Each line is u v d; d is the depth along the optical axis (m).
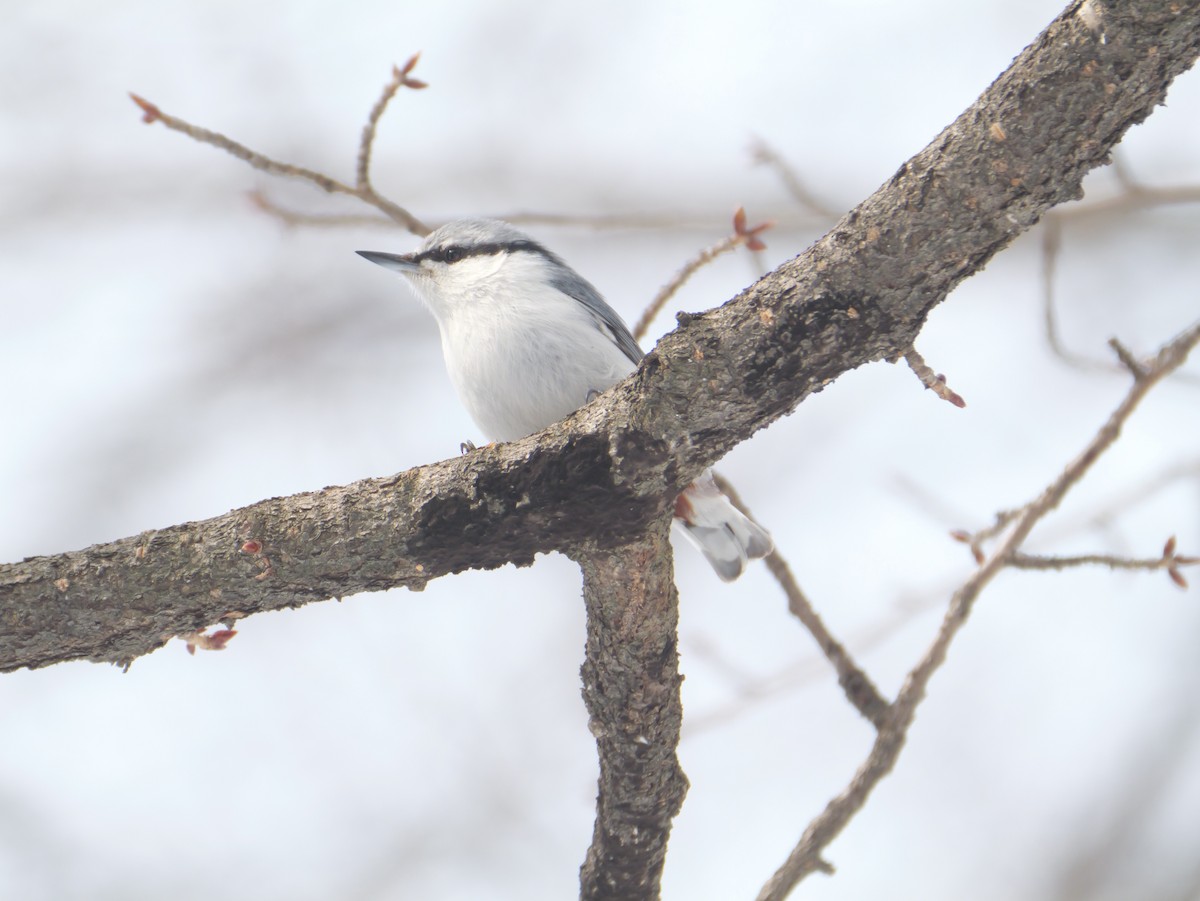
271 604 5.96
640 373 5.29
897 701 7.51
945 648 7.54
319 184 8.56
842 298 4.87
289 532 5.72
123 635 5.92
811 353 5.01
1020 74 4.35
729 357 5.07
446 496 5.59
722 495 8.16
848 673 7.65
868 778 7.36
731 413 5.21
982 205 4.52
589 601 5.86
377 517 5.66
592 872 6.73
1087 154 4.38
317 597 5.96
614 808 6.43
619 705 6.05
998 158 4.42
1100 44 4.13
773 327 4.98
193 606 5.84
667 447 5.32
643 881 6.68
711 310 5.18
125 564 5.77
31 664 6.04
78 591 5.77
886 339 4.98
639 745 6.15
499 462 5.53
